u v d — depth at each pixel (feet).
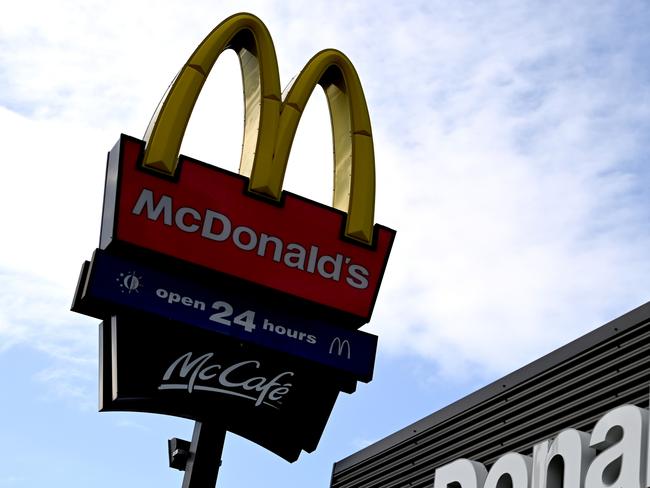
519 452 56.08
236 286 61.57
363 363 63.93
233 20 64.95
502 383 59.93
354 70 68.39
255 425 61.46
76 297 59.16
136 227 59.41
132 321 58.70
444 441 62.75
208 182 61.82
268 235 62.80
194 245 60.64
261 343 61.52
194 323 59.88
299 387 62.59
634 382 51.21
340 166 67.67
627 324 53.01
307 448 62.75
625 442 47.26
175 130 61.16
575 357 55.42
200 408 60.08
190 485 59.47
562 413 54.60
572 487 49.08
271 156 63.62
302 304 62.95
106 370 59.11
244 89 66.85
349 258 64.64
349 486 70.59
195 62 62.69
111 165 61.21
